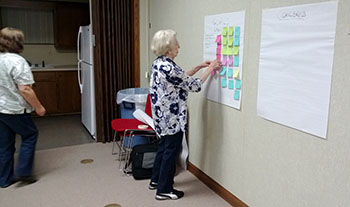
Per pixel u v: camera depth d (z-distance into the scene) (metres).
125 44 4.00
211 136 2.78
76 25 5.59
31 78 2.62
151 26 3.94
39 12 5.56
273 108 2.01
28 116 2.78
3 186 2.83
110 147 3.95
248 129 2.28
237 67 2.34
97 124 4.11
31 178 3.01
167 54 2.44
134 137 3.57
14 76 2.54
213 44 2.63
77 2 5.52
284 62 1.89
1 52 2.61
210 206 2.53
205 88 2.81
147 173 3.02
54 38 5.72
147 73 4.13
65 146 3.97
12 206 2.50
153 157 3.00
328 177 1.67
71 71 5.50
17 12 5.39
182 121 2.48
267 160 2.11
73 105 5.63
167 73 2.33
